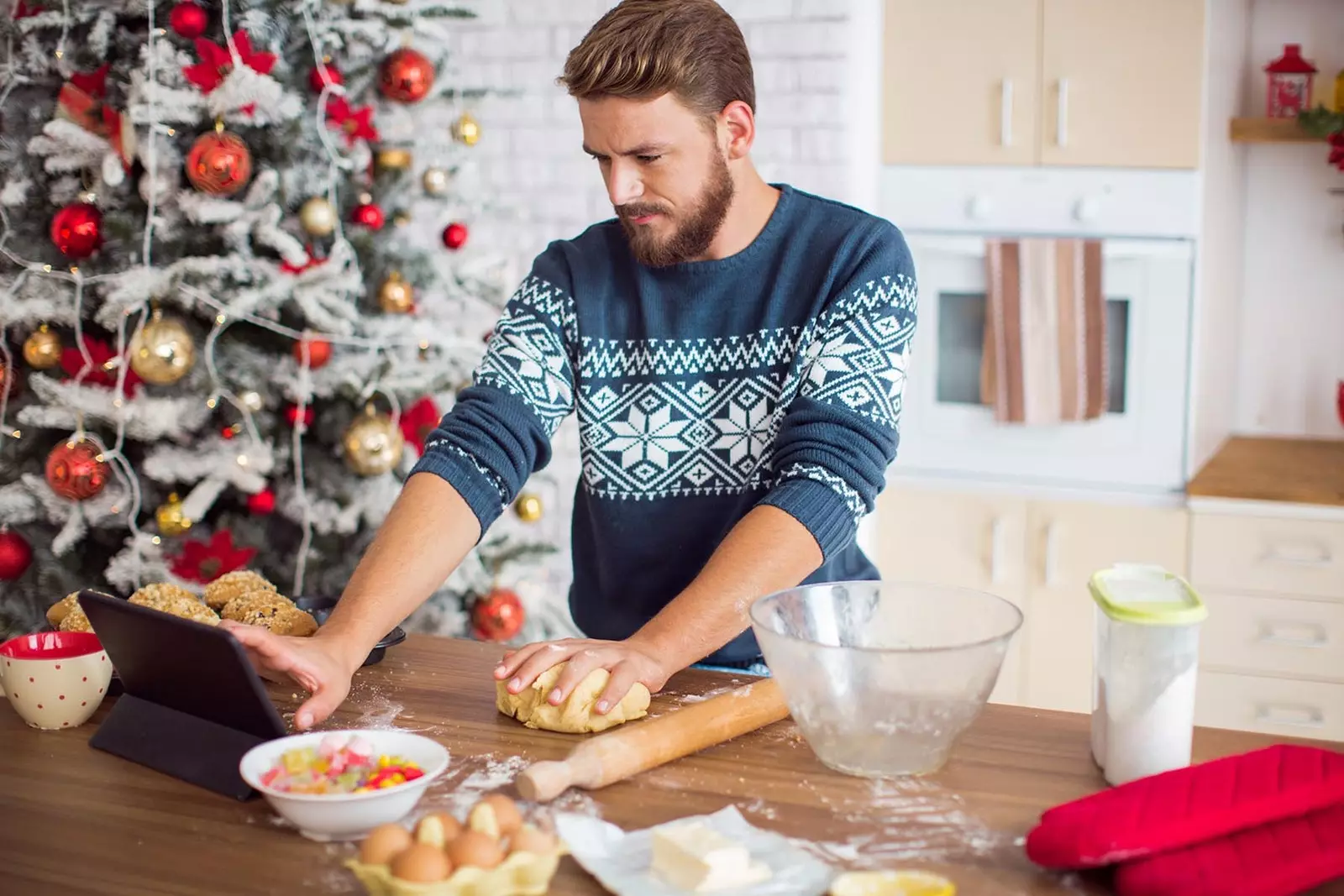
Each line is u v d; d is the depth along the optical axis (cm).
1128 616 108
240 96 260
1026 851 98
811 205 159
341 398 293
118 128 274
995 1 296
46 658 129
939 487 312
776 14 315
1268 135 301
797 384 154
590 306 162
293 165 278
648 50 138
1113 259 292
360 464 281
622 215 148
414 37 291
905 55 307
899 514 316
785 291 156
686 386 160
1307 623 278
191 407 277
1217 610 285
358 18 281
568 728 125
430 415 293
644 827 105
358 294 290
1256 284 331
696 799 111
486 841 91
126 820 109
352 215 291
